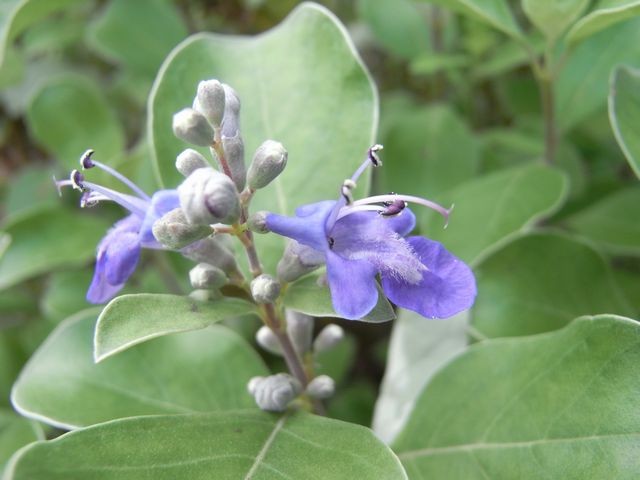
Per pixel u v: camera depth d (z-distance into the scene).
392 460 0.08
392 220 0.08
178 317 0.08
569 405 0.09
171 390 0.11
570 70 0.13
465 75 0.17
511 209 0.12
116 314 0.08
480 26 0.16
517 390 0.10
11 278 0.14
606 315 0.09
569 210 0.15
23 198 0.18
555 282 0.11
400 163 0.15
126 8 0.16
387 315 0.08
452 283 0.08
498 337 0.11
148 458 0.08
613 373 0.09
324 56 0.11
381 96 0.18
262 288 0.09
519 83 0.16
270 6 0.19
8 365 0.14
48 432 0.13
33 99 0.15
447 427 0.10
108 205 0.17
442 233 0.12
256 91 0.11
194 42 0.11
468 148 0.15
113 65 0.20
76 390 0.11
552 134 0.13
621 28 0.13
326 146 0.11
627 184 0.15
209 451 0.09
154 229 0.08
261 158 0.08
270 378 0.09
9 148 0.20
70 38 0.18
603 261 0.11
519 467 0.09
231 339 0.11
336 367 0.15
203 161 0.09
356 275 0.08
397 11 0.17
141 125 0.19
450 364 0.10
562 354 0.09
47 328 0.15
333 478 0.08
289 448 0.09
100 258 0.09
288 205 0.10
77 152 0.15
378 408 0.12
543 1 0.12
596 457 0.09
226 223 0.08
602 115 0.16
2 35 0.12
